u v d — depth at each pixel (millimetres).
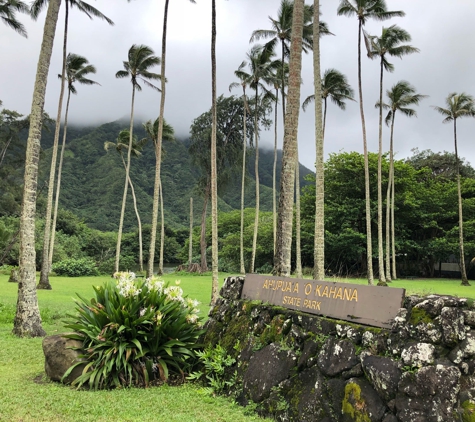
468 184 37125
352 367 3543
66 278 27797
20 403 4203
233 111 38812
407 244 34094
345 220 33875
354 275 34531
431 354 3107
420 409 2973
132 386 4949
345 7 22234
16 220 39094
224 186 39812
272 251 37562
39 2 17422
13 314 10328
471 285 26875
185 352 5324
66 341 5301
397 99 26562
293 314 4469
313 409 3621
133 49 25578
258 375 4363
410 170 35438
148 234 54344
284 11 21828
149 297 5469
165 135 33188
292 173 8914
